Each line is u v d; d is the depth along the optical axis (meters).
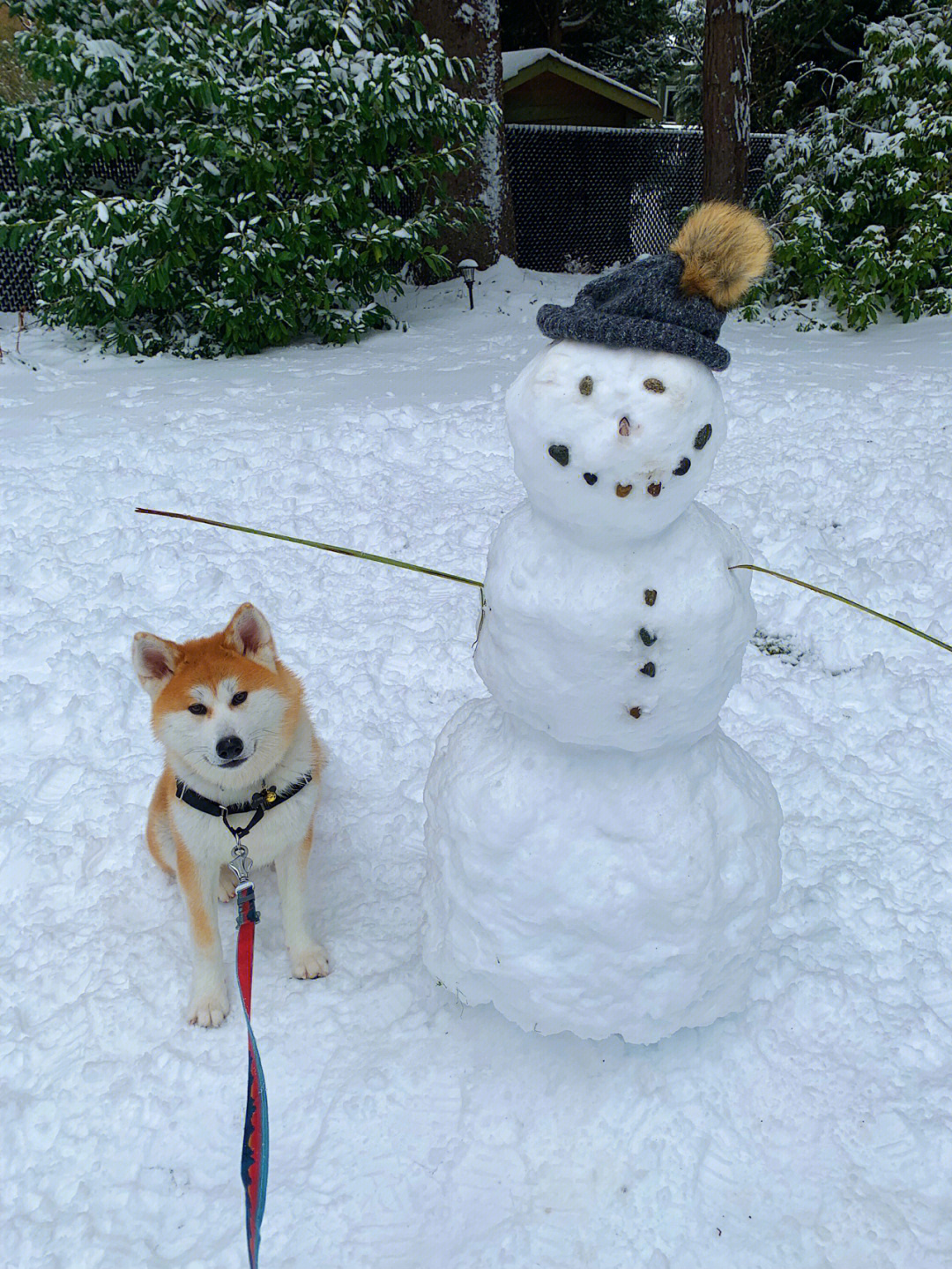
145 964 2.44
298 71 8.05
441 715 3.51
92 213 7.82
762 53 16.20
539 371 1.52
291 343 9.43
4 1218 1.88
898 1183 1.88
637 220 14.38
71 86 7.89
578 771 1.83
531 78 16.53
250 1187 1.60
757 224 1.50
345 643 3.96
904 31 10.09
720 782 1.89
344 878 2.75
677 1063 2.10
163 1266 1.78
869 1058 2.12
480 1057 2.15
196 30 8.16
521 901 1.82
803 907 2.54
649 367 1.45
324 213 8.37
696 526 1.66
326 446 5.83
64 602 4.29
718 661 1.65
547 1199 1.87
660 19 22.88
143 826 2.94
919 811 2.94
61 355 8.65
